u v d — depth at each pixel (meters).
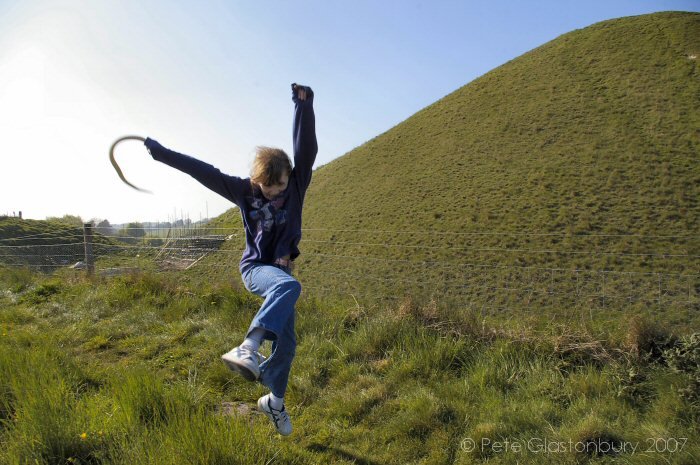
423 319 5.59
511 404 3.99
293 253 3.07
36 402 3.30
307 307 6.52
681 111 38.31
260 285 2.77
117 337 6.02
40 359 4.29
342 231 36.34
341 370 4.81
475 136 45.22
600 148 36.69
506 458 3.33
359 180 46.22
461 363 4.79
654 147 35.00
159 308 7.20
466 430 3.67
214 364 4.87
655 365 4.31
